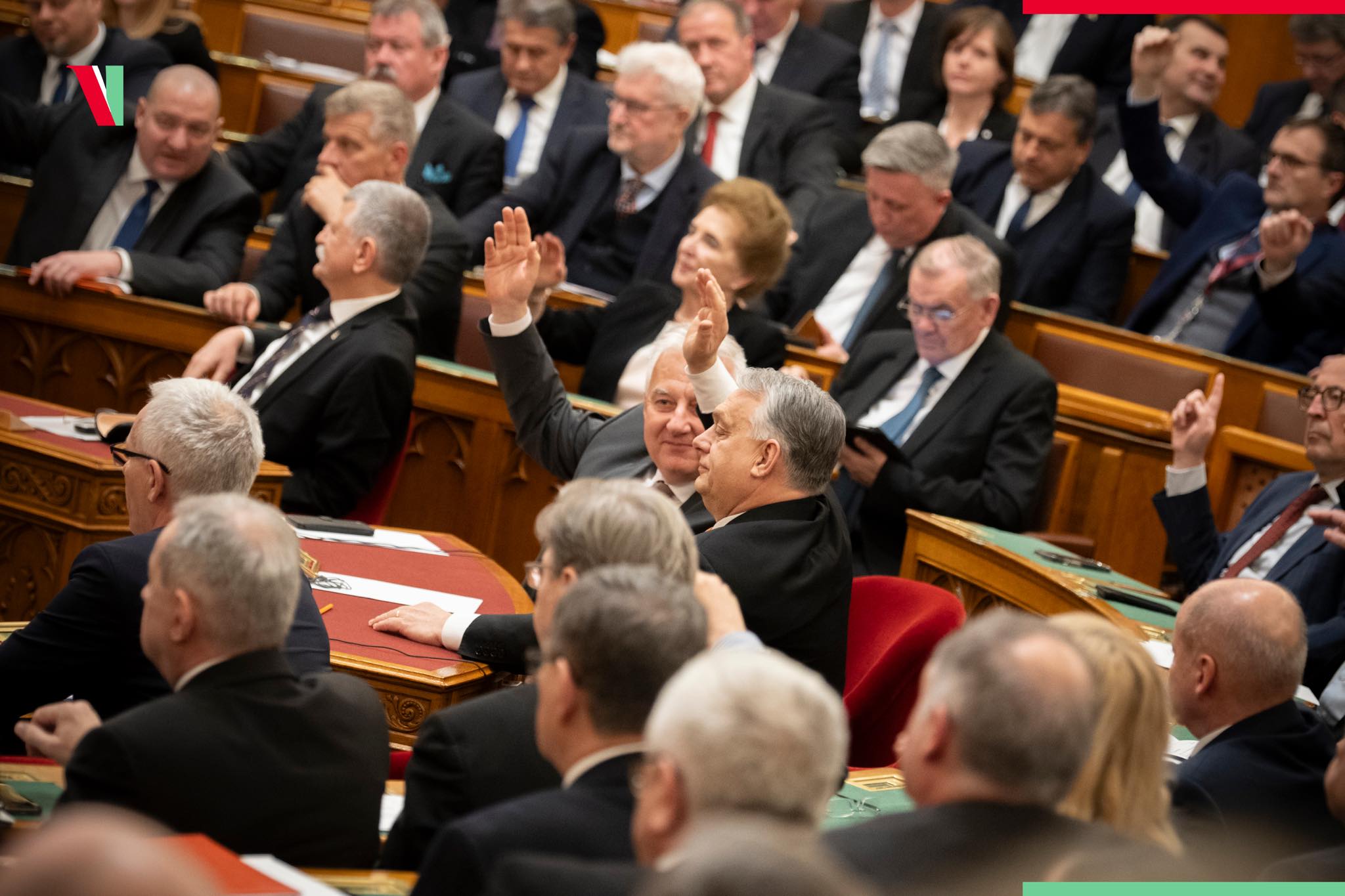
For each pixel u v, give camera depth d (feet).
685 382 45.75
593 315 70.38
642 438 49.85
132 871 14.89
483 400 66.28
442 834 23.48
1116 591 50.83
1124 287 83.97
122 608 34.30
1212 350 79.00
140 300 68.33
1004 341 65.36
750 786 19.48
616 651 24.07
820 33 99.81
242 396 59.98
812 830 19.77
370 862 28.45
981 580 55.88
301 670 34.35
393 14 83.10
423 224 59.93
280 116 97.19
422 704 37.91
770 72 99.04
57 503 51.75
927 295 63.62
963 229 73.10
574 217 80.48
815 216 82.28
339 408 58.90
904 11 106.42
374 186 59.77
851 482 65.26
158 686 34.81
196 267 72.13
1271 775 34.22
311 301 73.77
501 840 23.13
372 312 60.29
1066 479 67.77
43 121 82.23
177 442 37.73
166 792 25.81
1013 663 22.53
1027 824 22.25
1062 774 22.49
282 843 26.78
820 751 19.93
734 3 87.30
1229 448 67.82
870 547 62.75
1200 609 36.04
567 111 93.04
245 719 27.07
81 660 34.35
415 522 67.67
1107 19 102.27
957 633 23.61
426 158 83.35
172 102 72.90
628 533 29.35
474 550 53.06
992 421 63.52
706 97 87.04
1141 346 73.41
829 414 40.52
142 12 94.22
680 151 78.13
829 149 88.28
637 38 112.16
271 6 106.93
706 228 63.36
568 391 75.10
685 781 19.69
